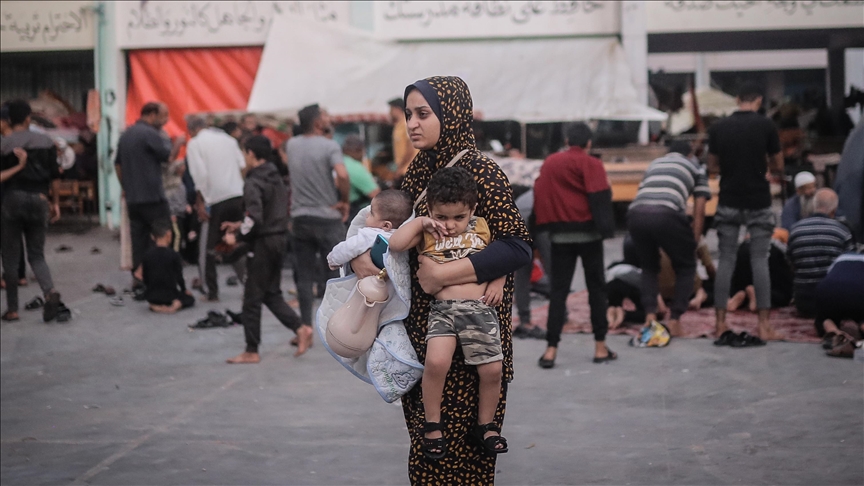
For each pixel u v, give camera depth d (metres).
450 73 16.52
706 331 7.90
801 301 8.31
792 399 5.76
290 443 5.19
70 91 21.80
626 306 9.22
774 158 7.33
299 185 7.56
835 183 9.30
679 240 7.55
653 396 5.96
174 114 18.23
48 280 9.05
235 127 10.95
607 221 6.59
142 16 17.98
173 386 6.56
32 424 5.69
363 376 3.30
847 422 5.25
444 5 17.45
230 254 7.19
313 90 16.23
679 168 7.58
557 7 17.28
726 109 21.53
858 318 7.34
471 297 3.03
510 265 3.01
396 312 3.16
